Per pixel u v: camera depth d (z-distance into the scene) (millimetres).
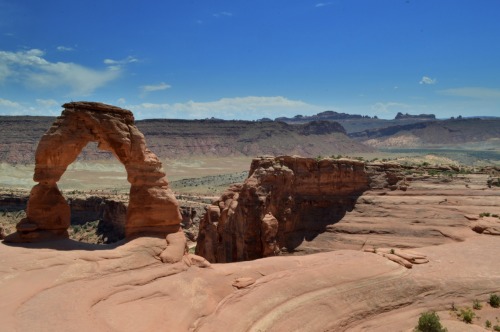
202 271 27734
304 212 52844
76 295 21141
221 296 25891
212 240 53625
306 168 53875
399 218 50875
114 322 19844
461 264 36094
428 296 30922
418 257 36938
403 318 28359
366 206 53844
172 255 27656
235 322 23562
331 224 51594
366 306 28562
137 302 22438
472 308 30188
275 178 48938
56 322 18406
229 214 50219
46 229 28297
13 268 22453
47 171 28047
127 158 29125
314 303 27141
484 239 44375
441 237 46688
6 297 19750
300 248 48812
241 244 46719
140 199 29234
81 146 28859
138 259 26141
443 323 26969
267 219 45438
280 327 24375
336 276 30734
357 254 36594
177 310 22984
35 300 19953
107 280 23422
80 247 27078
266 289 27234
